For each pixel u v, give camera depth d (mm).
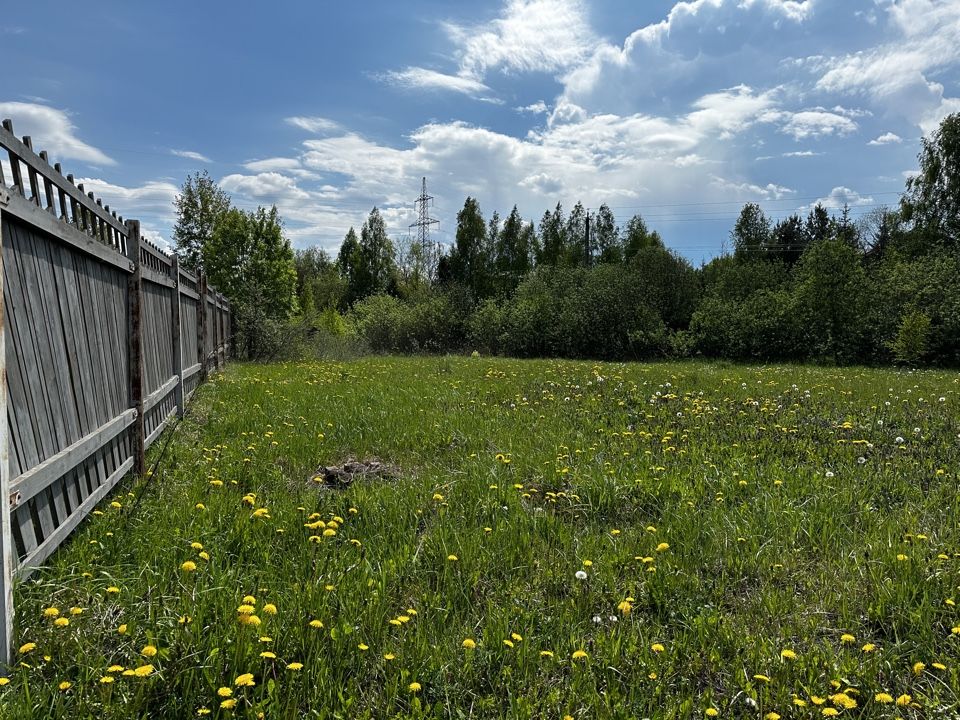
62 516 3756
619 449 6645
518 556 4031
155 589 3283
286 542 4133
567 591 3648
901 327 23172
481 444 6965
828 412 9047
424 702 2645
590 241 50125
